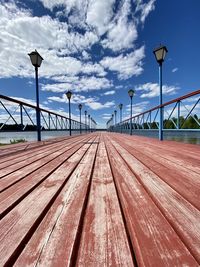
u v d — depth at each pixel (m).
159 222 0.88
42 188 1.36
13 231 0.81
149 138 7.19
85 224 0.87
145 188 1.35
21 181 1.53
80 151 3.35
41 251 0.67
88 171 1.87
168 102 5.25
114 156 2.74
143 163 2.19
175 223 0.86
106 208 1.04
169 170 1.83
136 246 0.70
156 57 5.80
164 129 5.66
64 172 1.82
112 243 0.72
